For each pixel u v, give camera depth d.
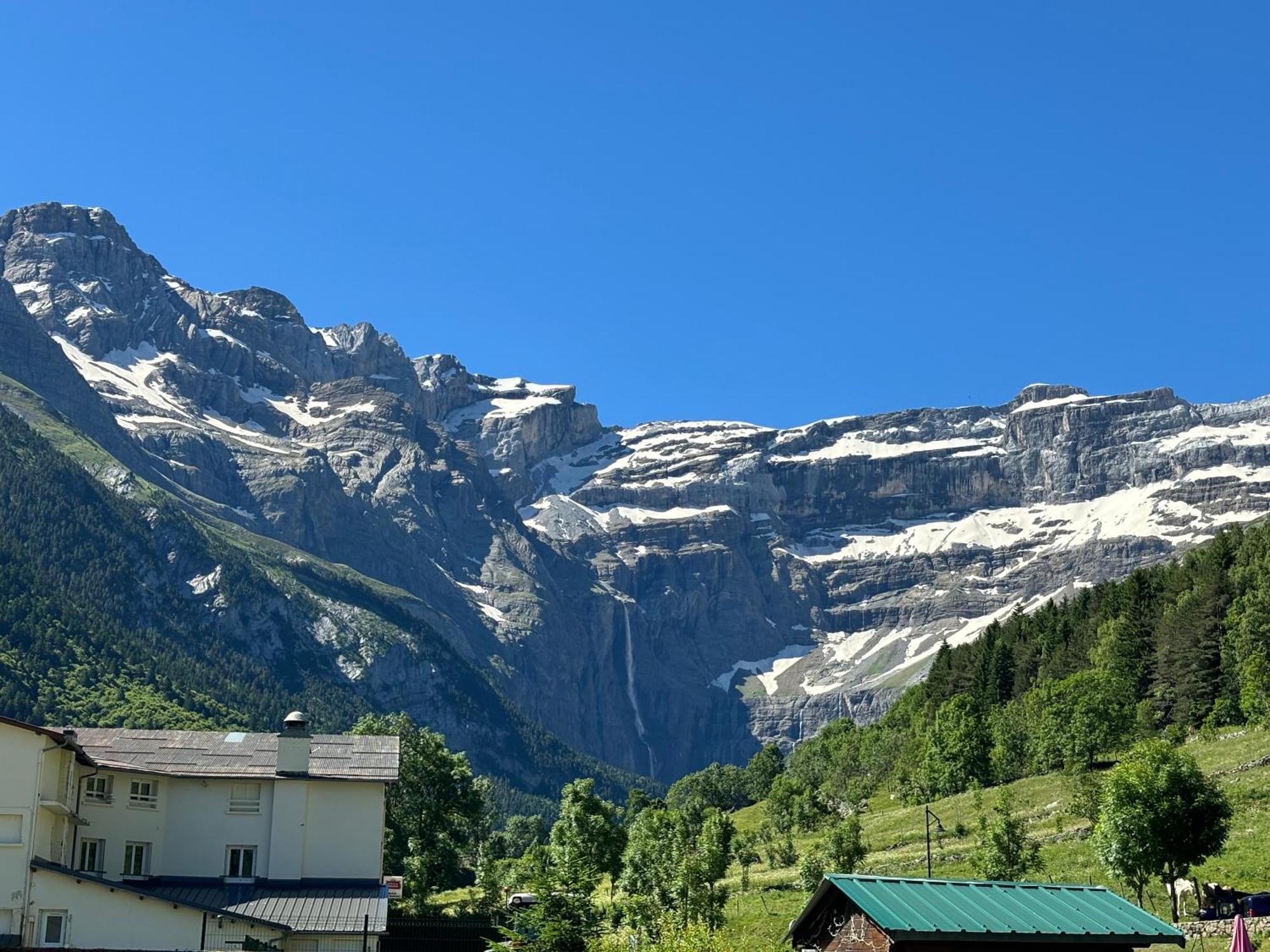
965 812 174.12
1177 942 45.72
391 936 81.19
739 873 161.38
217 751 88.88
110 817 82.94
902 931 43.50
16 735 74.25
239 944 72.25
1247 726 181.75
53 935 72.38
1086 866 119.50
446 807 141.62
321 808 85.56
